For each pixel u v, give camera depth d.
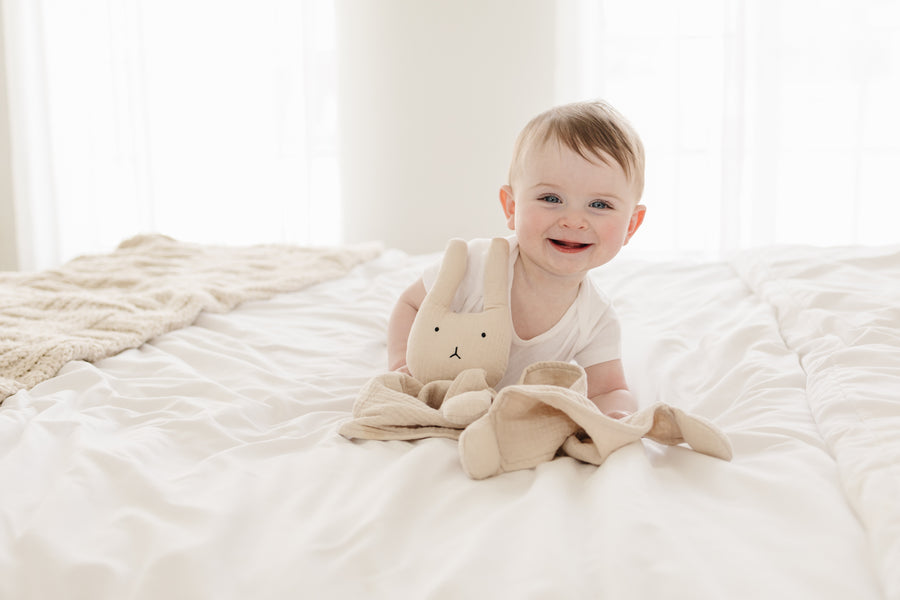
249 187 3.34
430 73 3.06
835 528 0.57
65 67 3.38
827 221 2.87
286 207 3.30
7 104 3.39
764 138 2.79
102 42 3.37
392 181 3.17
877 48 2.75
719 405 0.91
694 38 2.81
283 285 1.56
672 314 1.35
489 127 3.05
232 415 0.86
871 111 2.79
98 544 0.57
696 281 1.60
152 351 1.14
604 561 0.52
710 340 1.13
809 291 1.22
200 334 1.23
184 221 3.41
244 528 0.60
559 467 0.69
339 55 3.12
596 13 2.86
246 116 3.29
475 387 0.81
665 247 2.94
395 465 0.69
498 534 0.56
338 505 0.63
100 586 0.53
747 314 1.27
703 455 0.71
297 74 3.21
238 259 1.83
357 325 1.35
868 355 0.91
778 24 2.73
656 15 2.87
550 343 0.97
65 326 1.20
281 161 3.27
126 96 3.37
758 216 2.83
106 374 1.01
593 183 0.83
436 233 3.17
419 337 0.88
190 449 0.78
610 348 0.98
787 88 2.82
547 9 2.93
